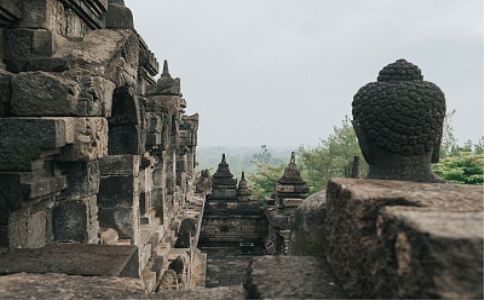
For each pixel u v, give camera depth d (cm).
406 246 144
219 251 2009
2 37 445
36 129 374
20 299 248
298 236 315
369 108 300
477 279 121
